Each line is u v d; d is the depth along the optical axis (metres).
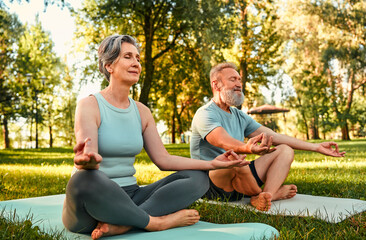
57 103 35.09
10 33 25.95
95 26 16.48
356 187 3.74
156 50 17.95
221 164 2.09
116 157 2.03
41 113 32.75
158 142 2.27
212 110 3.17
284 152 2.89
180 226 2.01
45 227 2.00
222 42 14.19
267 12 19.66
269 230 1.87
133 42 2.14
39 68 29.50
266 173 2.91
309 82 24.22
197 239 1.69
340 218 2.24
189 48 16.16
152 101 20.44
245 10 19.06
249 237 1.74
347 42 20.88
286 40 23.52
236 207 2.65
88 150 1.52
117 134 2.00
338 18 21.02
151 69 15.89
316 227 2.11
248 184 2.83
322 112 24.48
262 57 19.84
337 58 20.95
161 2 14.95
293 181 4.51
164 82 18.03
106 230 1.74
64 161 9.49
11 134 42.47
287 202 2.90
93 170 1.65
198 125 3.08
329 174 5.14
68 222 1.83
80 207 1.69
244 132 3.47
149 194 2.11
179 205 2.03
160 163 2.21
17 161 9.88
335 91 24.89
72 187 1.65
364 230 2.03
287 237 1.81
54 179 5.11
